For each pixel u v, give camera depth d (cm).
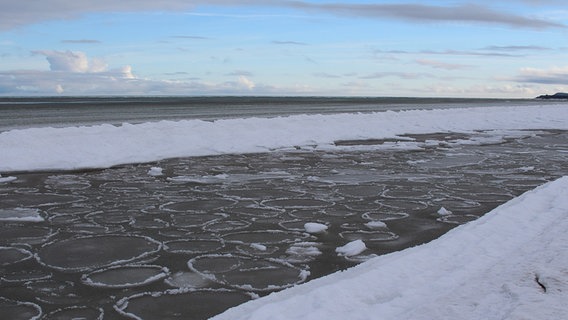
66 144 1561
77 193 1078
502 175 1345
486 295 452
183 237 768
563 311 411
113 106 8000
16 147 1471
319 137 2197
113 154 1542
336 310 434
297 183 1216
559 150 1934
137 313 501
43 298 538
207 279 596
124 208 950
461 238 643
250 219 875
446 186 1182
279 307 441
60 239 754
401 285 496
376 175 1338
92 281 588
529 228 690
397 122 2844
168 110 5819
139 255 683
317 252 695
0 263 646
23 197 1030
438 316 410
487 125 3158
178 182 1217
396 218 883
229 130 2047
